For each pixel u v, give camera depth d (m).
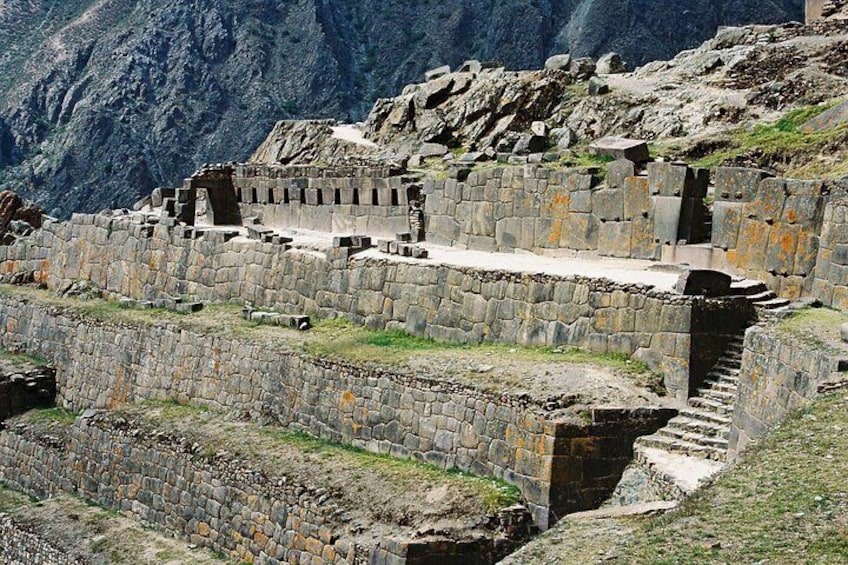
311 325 41.59
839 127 43.69
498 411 30.28
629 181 37.41
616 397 29.48
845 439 22.02
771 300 31.97
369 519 29.59
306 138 64.88
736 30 59.66
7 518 38.69
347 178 49.62
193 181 54.56
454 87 59.38
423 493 29.94
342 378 35.44
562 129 52.47
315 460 33.53
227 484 34.12
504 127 54.78
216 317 44.25
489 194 42.38
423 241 45.53
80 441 40.94
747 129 48.09
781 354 25.98
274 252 44.88
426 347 36.69
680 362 30.19
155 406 41.91
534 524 28.58
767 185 33.00
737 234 33.88
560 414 28.81
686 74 56.62
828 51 53.91
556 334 33.84
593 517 26.55
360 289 40.69
